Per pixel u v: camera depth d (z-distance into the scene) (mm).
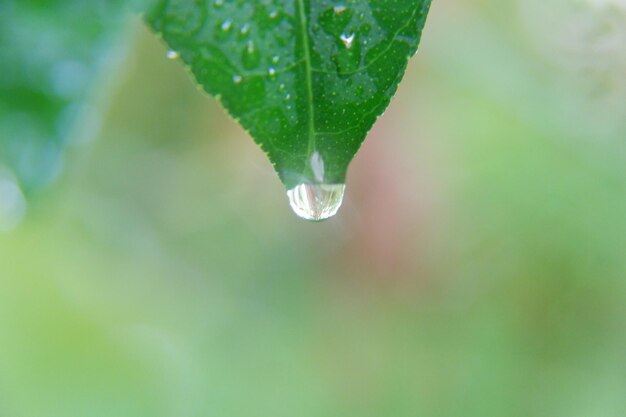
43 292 273
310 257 451
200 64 159
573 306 443
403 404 441
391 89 163
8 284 264
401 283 446
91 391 290
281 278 447
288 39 161
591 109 322
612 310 439
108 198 371
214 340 425
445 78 394
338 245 449
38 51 152
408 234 438
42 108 153
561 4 306
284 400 428
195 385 397
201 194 417
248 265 443
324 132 162
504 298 447
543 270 440
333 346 446
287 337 440
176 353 391
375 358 446
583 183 408
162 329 394
